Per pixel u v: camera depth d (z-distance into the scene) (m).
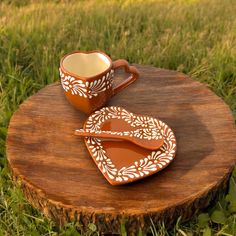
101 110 0.82
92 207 0.68
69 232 0.76
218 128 0.80
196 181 0.71
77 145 0.77
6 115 1.01
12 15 1.50
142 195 0.69
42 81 1.16
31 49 1.28
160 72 0.95
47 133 0.79
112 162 0.73
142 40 1.36
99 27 1.43
